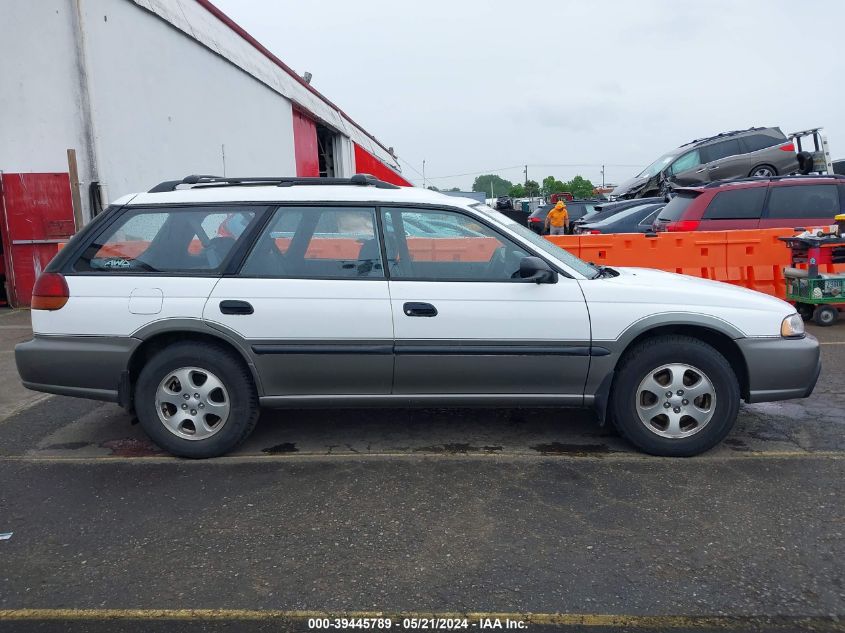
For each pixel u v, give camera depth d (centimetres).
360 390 448
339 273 443
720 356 437
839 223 867
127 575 317
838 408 549
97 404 584
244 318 434
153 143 1248
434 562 325
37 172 1081
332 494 400
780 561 322
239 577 314
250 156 1692
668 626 277
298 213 451
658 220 1136
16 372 695
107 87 1118
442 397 449
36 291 449
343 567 321
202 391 445
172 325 434
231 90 1577
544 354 436
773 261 959
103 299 439
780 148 1634
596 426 513
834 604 289
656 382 443
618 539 344
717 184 1044
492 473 427
